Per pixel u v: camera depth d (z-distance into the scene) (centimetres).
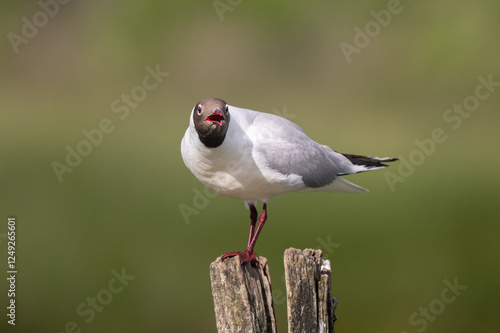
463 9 1912
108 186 1426
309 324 563
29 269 1191
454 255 1271
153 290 1153
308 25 1877
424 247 1295
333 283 1200
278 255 1244
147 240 1252
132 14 1956
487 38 1869
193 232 1288
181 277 1166
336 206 1385
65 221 1311
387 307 1158
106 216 1320
